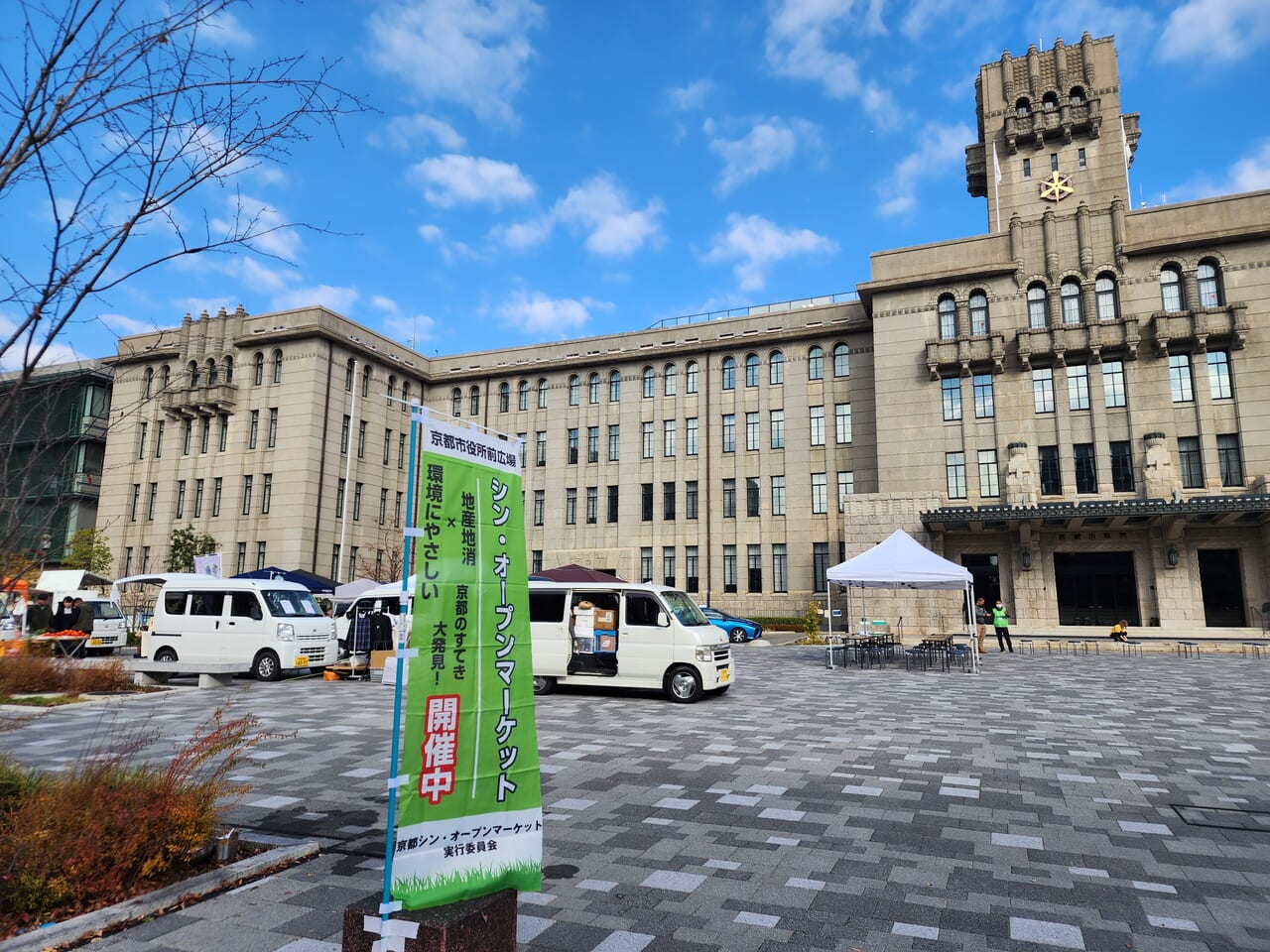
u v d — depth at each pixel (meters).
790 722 12.08
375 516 44.28
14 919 4.52
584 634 14.98
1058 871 5.67
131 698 14.38
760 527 40.72
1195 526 30.00
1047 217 33.91
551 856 6.03
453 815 3.97
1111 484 31.36
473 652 4.23
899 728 11.55
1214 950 4.40
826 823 6.86
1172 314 31.20
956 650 25.56
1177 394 31.19
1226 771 8.83
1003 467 32.94
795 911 4.95
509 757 4.29
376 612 18.41
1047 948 4.43
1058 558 32.47
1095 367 32.25
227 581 18.55
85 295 3.97
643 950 4.40
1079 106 36.59
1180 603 29.67
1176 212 32.16
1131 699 14.75
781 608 39.28
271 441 41.59
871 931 4.66
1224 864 5.81
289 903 4.96
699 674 14.20
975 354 33.75
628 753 9.79
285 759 9.33
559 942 4.50
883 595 31.47
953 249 35.34
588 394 46.50
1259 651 25.02
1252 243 30.78
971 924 4.75
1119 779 8.41
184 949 4.30
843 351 40.53
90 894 4.81
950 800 7.60
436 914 3.63
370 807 7.32
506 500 4.64
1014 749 10.03
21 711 12.59
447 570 4.19
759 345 42.44
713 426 42.78
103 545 38.72
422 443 4.17
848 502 33.06
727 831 6.64
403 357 48.03
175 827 5.28
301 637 17.75
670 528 42.88
